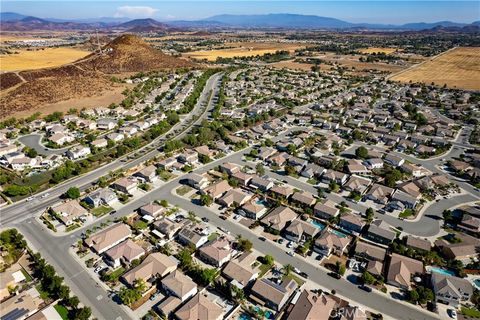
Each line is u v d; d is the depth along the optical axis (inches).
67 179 5428.2
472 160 5915.4
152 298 3139.8
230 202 4635.8
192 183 5162.4
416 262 3481.8
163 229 4035.4
